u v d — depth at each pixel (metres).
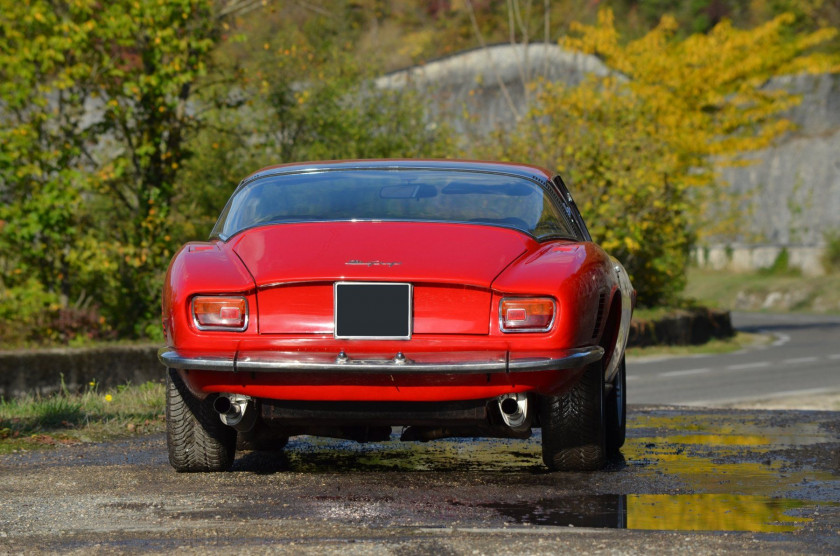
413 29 177.62
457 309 17.86
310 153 86.00
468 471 20.97
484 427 18.89
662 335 84.69
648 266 85.19
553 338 17.84
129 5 59.19
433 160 22.31
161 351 18.95
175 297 18.38
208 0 61.44
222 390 18.38
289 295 17.94
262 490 18.53
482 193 20.72
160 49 59.97
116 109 59.59
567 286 18.08
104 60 60.28
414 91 95.38
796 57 137.50
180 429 20.11
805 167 189.88
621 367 24.28
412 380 17.67
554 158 80.25
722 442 26.09
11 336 55.75
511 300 17.89
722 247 188.38
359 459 22.84
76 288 62.44
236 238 19.39
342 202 20.22
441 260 18.09
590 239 24.39
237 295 18.08
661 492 18.38
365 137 89.81
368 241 18.50
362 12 159.12
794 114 197.75
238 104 69.81
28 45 57.75
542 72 146.00
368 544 14.05
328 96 86.00
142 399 34.19
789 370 65.19
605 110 83.12
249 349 17.91
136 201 65.62
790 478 20.03
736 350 84.12
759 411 34.56
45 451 24.12
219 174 79.69
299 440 26.31
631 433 28.17
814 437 27.19
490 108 142.38
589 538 14.41
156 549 13.97
